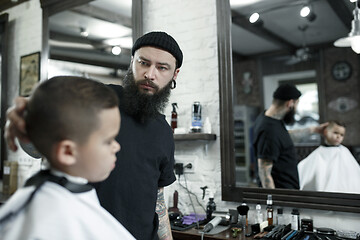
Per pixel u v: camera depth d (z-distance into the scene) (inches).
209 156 93.4
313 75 204.5
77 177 28.8
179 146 98.5
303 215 78.7
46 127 26.4
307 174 107.9
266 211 83.0
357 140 148.9
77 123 26.4
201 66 96.3
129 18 120.3
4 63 146.7
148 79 51.6
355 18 113.7
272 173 114.2
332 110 200.5
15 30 147.5
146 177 50.9
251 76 202.4
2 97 145.2
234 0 108.1
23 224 25.4
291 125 135.0
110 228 29.6
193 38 98.0
